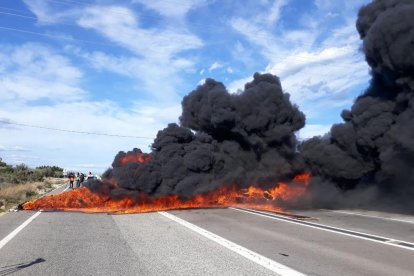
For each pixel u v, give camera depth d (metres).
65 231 13.94
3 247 10.69
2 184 46.00
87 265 8.60
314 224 15.91
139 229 14.52
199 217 18.78
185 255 9.66
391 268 8.36
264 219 17.78
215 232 13.64
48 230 14.16
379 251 10.19
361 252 10.05
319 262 8.91
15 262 8.91
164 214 20.56
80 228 14.80
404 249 10.45
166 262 8.89
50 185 52.28
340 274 7.86
